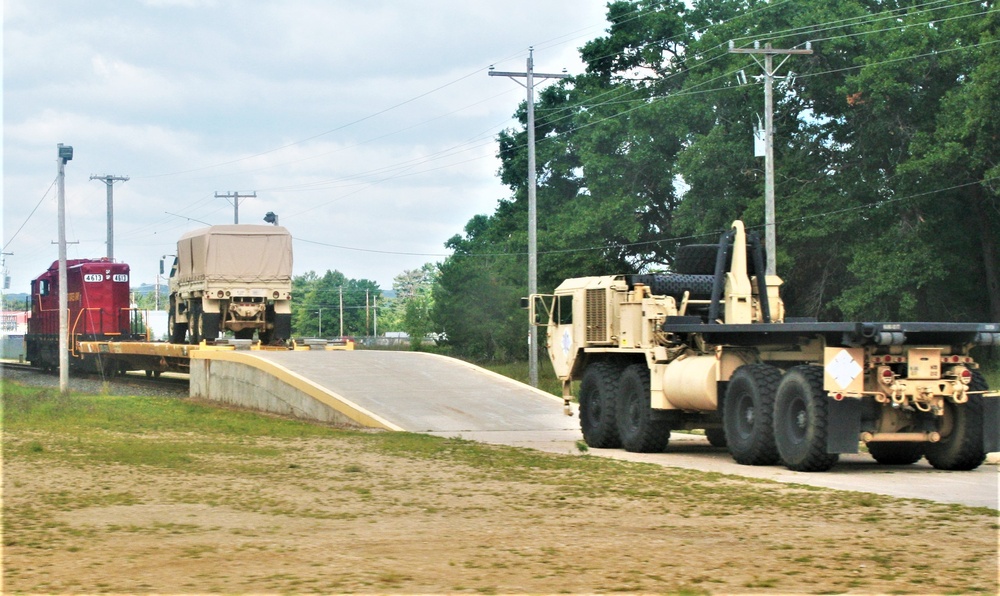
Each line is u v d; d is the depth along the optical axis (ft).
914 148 137.80
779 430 55.98
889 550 33.12
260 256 138.72
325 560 31.86
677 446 73.05
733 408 59.67
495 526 37.81
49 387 140.05
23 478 51.42
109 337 167.73
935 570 30.32
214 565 31.27
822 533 36.11
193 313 144.25
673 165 171.32
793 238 149.89
